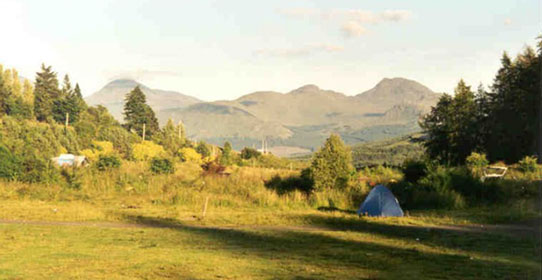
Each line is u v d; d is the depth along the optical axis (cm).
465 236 1530
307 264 1114
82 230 1614
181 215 2078
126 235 1538
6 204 2273
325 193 2641
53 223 1792
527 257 1127
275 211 2303
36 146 5691
